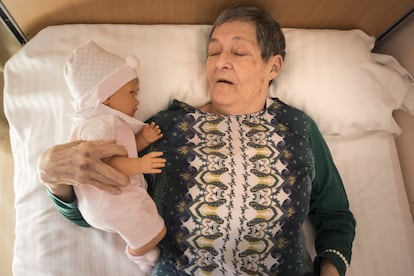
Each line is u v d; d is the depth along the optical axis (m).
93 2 1.14
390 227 1.23
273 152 1.00
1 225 1.45
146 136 1.01
